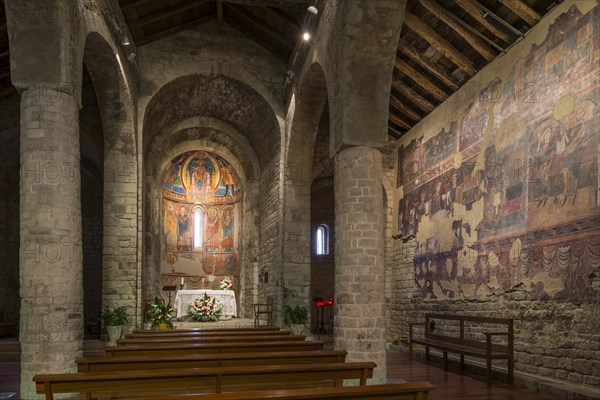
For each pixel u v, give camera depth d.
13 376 9.97
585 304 7.73
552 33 8.73
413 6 10.86
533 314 8.98
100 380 4.70
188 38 14.93
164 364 5.78
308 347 7.71
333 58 10.20
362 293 9.06
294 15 13.09
